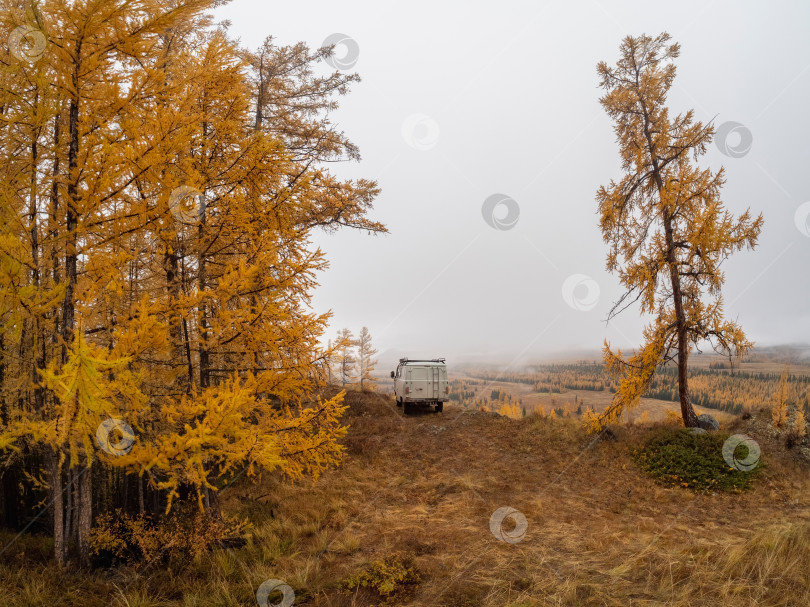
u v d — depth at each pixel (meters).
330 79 12.28
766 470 11.10
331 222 12.25
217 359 6.84
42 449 5.57
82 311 4.62
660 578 5.38
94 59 4.91
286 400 6.46
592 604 4.80
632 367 13.59
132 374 4.60
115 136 4.96
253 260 6.38
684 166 12.99
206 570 6.00
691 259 12.84
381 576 5.70
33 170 4.97
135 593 5.06
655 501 9.83
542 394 55.16
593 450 12.75
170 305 5.19
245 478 10.20
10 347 5.45
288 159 6.28
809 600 4.40
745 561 5.54
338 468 11.40
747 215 11.77
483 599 5.07
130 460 4.79
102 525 6.07
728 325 12.30
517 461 12.42
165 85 5.45
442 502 9.44
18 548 6.09
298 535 7.46
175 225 6.31
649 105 13.39
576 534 7.47
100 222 4.87
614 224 14.05
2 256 4.21
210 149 6.43
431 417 16.70
